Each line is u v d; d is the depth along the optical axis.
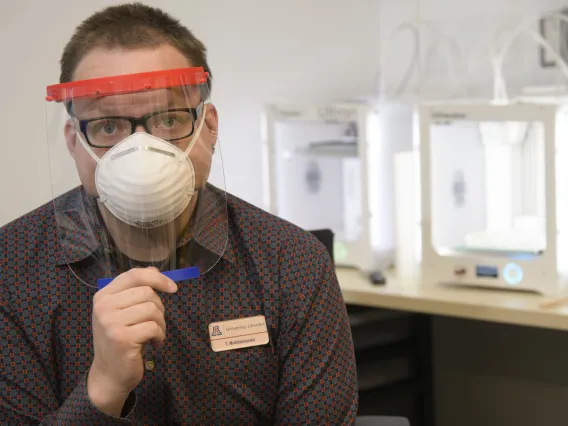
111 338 0.95
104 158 0.97
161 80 0.97
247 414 1.16
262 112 2.31
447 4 2.60
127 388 0.98
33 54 1.90
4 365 1.11
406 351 2.19
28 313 1.14
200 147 1.02
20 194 1.91
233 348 1.15
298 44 2.56
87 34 1.06
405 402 2.20
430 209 1.99
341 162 2.24
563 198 1.93
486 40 2.51
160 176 0.95
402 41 2.71
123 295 0.96
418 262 2.17
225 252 1.19
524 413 2.31
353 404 1.18
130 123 0.98
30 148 1.92
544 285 1.88
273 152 2.23
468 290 1.98
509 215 1.97
